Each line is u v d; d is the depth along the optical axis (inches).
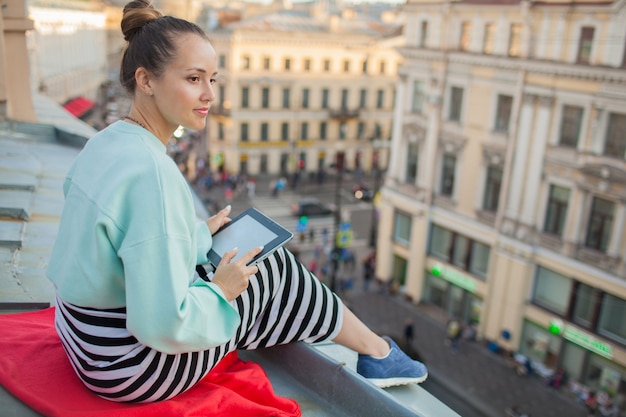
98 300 65.5
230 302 74.1
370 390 81.7
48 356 79.7
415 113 941.2
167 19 68.0
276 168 1731.1
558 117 726.5
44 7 1079.0
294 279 86.2
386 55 1776.6
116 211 62.1
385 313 949.8
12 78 243.4
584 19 681.0
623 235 676.1
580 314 736.3
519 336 807.1
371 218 1518.2
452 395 738.2
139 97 69.6
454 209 893.8
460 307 907.4
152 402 71.4
